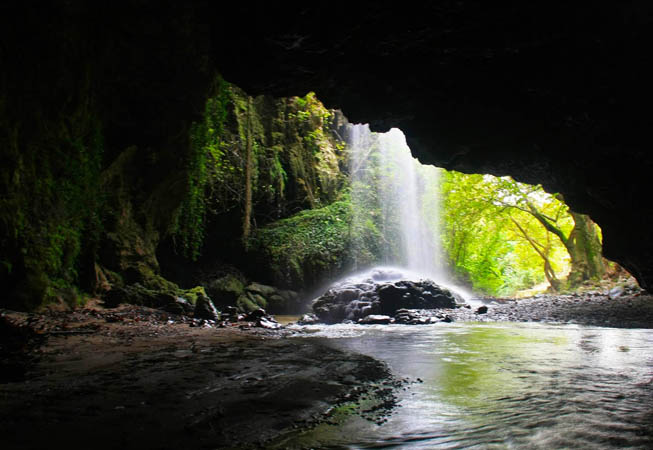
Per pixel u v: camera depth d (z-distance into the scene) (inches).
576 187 365.1
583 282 975.6
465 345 236.7
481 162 394.0
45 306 346.3
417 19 234.1
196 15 401.1
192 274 668.7
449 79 303.4
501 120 333.1
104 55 397.7
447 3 220.7
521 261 1606.8
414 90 320.2
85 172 408.8
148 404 113.0
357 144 1001.5
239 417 103.9
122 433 92.0
